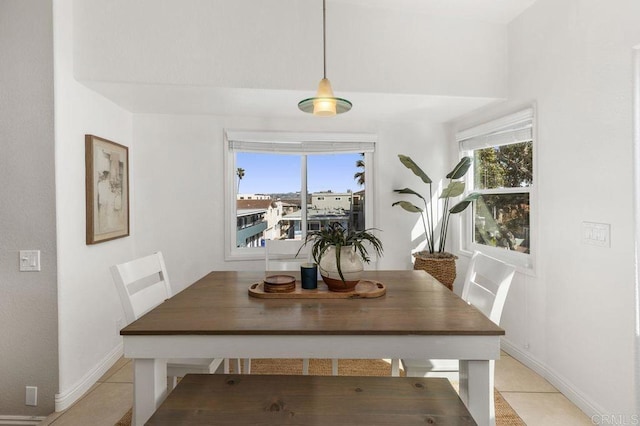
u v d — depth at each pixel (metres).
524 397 2.22
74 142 2.29
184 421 1.15
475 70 2.77
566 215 2.23
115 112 2.92
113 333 2.76
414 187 3.69
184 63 2.42
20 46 2.08
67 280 2.20
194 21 2.44
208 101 2.84
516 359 2.74
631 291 1.78
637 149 1.76
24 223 2.10
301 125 3.53
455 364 1.77
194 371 1.78
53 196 2.10
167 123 3.31
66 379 2.18
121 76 2.35
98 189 2.53
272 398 1.29
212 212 3.41
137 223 3.29
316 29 2.56
